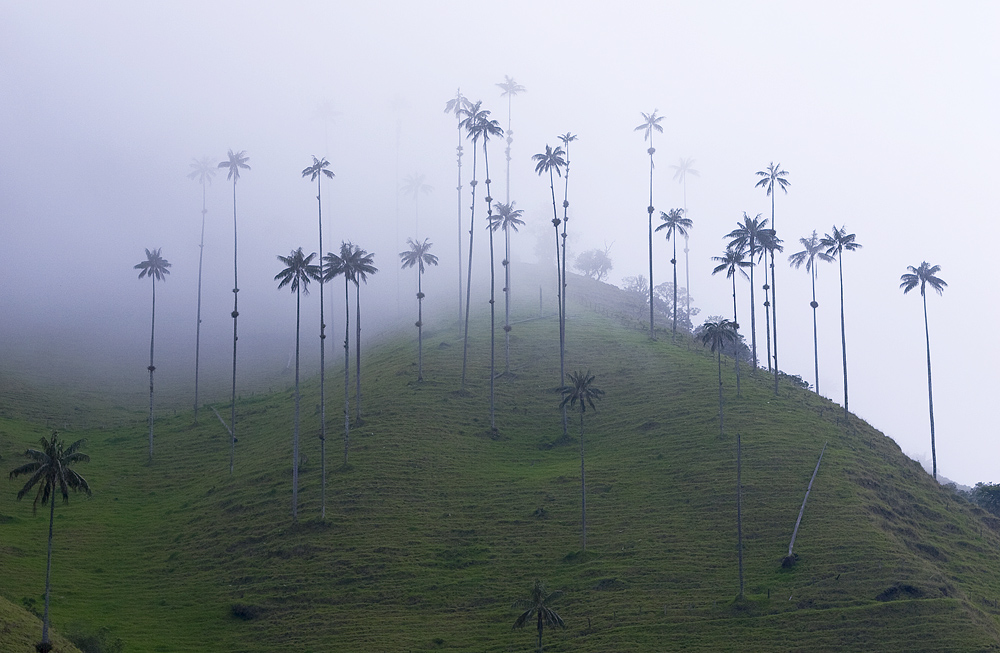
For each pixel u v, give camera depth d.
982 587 91.88
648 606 85.88
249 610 90.69
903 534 98.75
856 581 85.88
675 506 103.44
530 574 94.19
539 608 79.00
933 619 79.69
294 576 96.00
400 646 83.00
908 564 88.06
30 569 99.12
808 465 109.06
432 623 86.88
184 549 105.81
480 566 96.19
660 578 90.25
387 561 96.94
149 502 122.50
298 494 111.50
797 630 80.00
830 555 90.31
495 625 85.94
